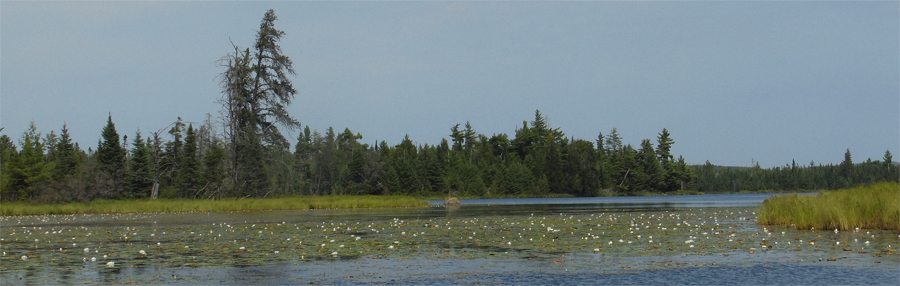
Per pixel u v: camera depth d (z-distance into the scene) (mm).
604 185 158250
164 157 83750
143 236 27188
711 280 15125
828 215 27141
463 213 49969
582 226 31422
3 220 43188
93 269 17266
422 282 15258
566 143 169250
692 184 173625
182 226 33938
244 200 65188
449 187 145125
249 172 83375
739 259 18297
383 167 129750
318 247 22172
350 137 184125
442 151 156250
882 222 26188
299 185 123688
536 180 151375
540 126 185000
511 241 23781
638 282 14953
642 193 158250
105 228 32719
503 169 152750
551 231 28078
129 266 17766
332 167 134125
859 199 28094
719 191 180625
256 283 15195
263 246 22562
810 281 14875
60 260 19031
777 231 26547
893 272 15867
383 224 34562
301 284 15055
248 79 80062
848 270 16219
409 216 44656
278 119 82438
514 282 15148
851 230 26094
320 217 43906
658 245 21875
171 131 88125
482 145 179750
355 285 14898
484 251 20734
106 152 82750
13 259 19281
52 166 84688
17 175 77500
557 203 88000
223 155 82312
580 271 16562
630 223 33688
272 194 86188
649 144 162875
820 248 20328
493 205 77500
